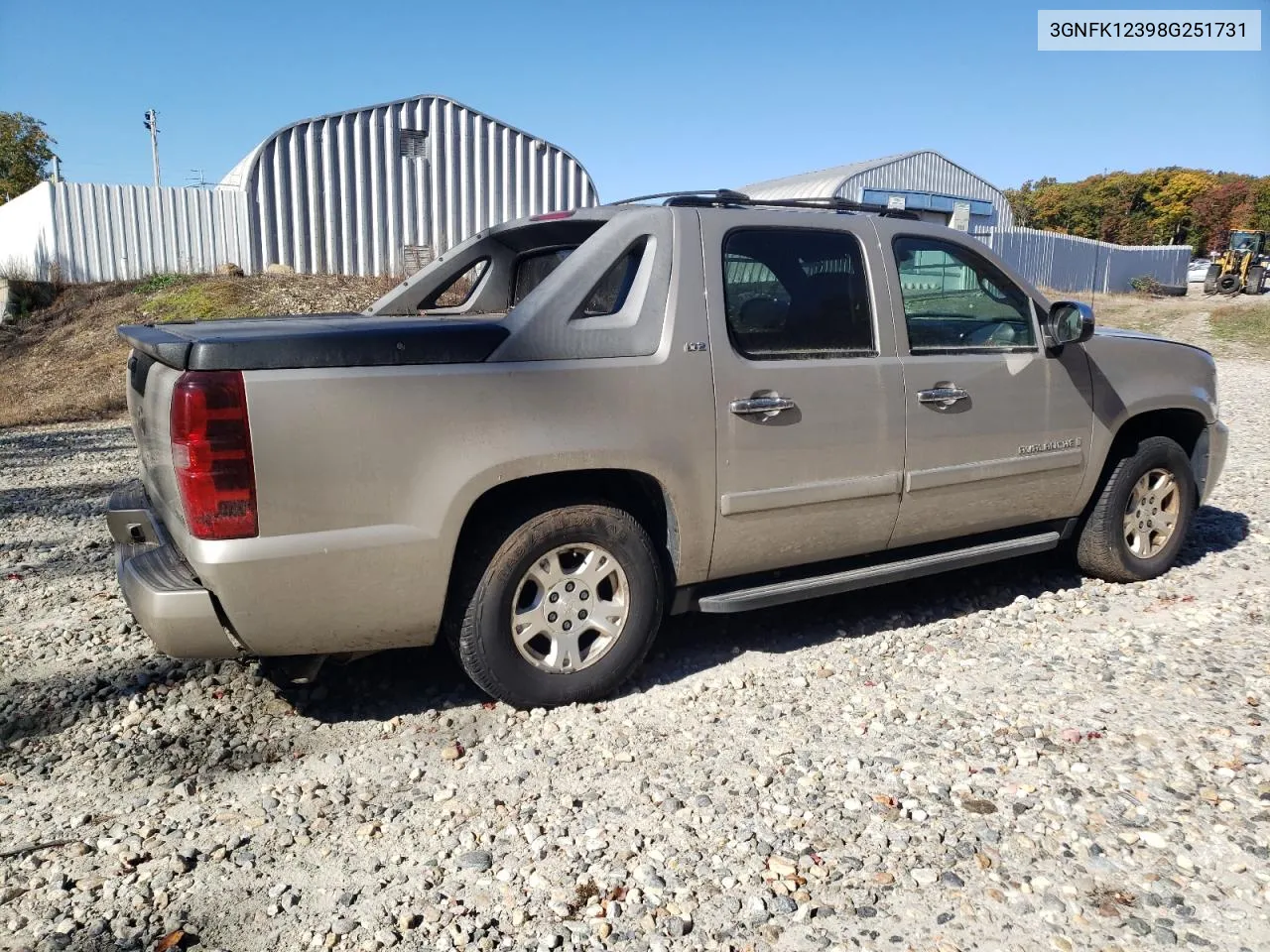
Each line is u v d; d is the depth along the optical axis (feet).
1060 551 19.16
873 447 13.93
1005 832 9.68
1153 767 10.90
